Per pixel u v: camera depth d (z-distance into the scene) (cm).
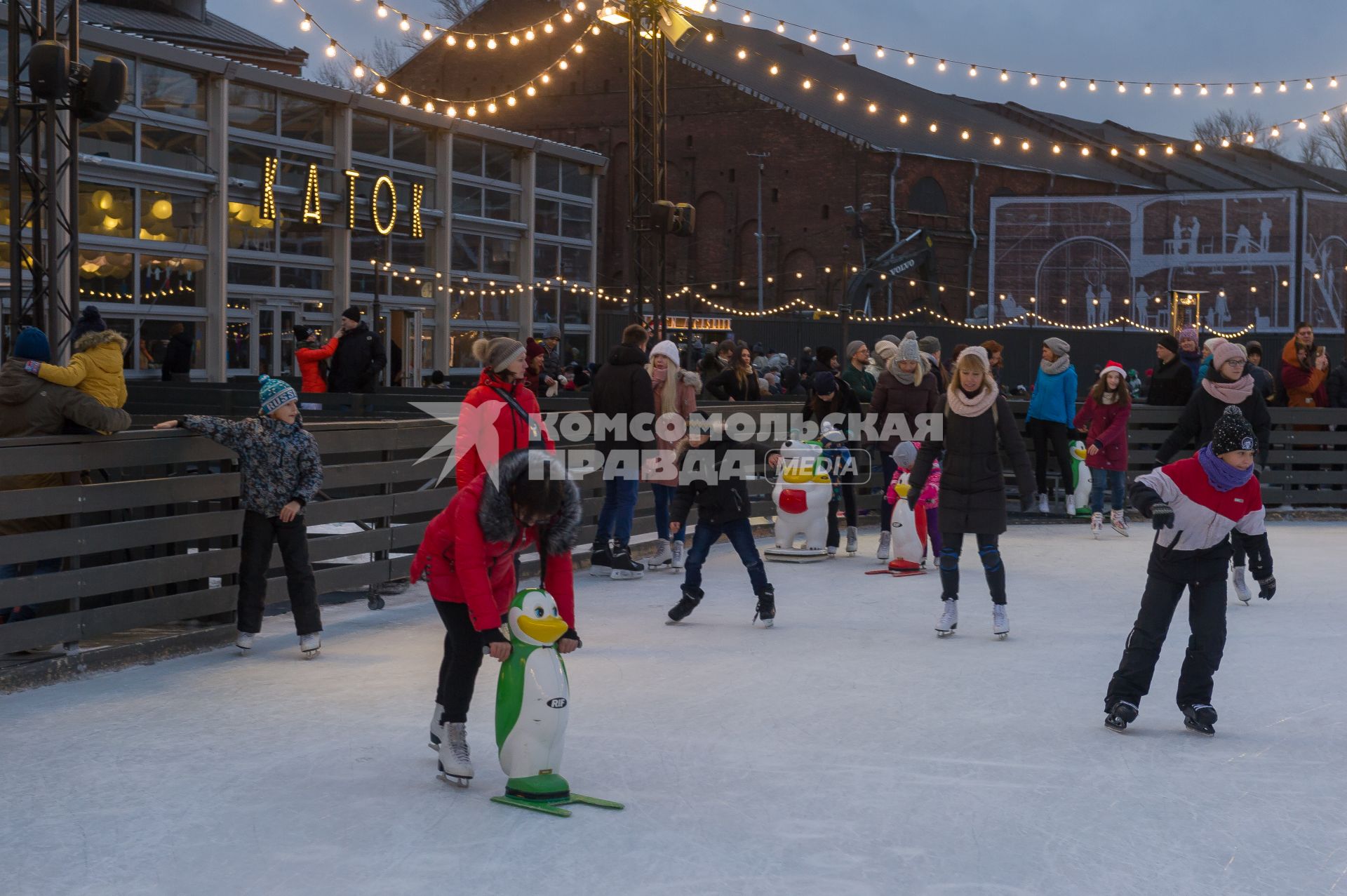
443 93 6588
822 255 5969
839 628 904
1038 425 1573
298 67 3975
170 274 2580
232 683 727
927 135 6588
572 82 6322
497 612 515
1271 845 478
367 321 3122
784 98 6141
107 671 756
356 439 950
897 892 431
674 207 1955
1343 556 1298
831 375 1266
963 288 6153
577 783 545
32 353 795
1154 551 644
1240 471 618
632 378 1112
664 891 430
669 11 1961
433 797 525
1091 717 664
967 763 579
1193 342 1630
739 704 684
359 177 3044
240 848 466
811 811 512
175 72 2567
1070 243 5897
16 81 1353
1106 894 431
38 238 1377
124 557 853
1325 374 1725
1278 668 783
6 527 792
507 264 3675
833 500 1263
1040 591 1062
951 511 867
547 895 425
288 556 799
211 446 834
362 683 726
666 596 1038
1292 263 5612
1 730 623
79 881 435
